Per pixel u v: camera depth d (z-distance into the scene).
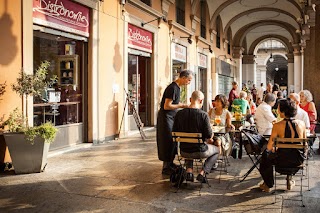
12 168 6.22
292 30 27.81
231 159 7.19
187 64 16.72
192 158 4.98
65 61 8.44
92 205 4.31
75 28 8.32
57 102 8.07
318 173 5.90
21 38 6.67
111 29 9.84
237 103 9.12
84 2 8.52
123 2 10.26
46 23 7.33
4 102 6.30
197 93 5.16
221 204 4.36
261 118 6.36
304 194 4.77
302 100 7.88
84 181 5.39
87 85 9.02
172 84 5.68
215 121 6.24
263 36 33.28
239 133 6.29
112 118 9.94
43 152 5.92
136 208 4.21
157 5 13.20
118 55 10.23
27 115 6.77
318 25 10.49
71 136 8.47
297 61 28.41
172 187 5.09
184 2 16.34
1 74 6.26
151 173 5.91
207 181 5.21
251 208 4.21
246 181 5.44
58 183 5.27
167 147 5.70
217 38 23.23
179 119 5.07
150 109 13.06
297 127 4.71
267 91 11.88
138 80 12.28
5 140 5.74
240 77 28.86
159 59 13.38
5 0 6.31
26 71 6.75
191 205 4.32
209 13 20.67
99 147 8.62
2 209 4.16
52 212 4.07
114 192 4.84
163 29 13.77
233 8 22.91
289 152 4.68
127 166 6.44
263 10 22.98
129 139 10.05
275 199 4.55
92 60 8.96
